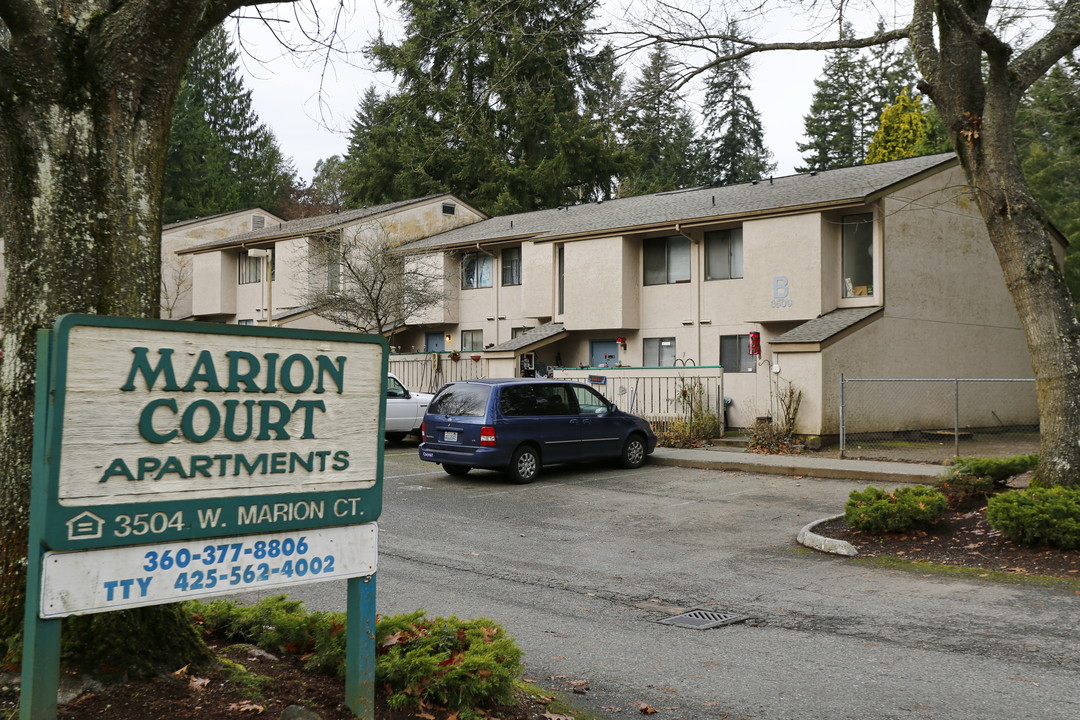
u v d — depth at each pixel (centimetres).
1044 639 696
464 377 2750
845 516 1160
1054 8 1246
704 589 891
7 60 421
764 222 2319
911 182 2281
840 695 571
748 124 4369
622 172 3856
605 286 2650
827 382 2034
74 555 341
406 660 466
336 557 413
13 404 429
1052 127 1966
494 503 1410
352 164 4794
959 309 2434
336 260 2988
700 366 2348
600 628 745
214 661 472
